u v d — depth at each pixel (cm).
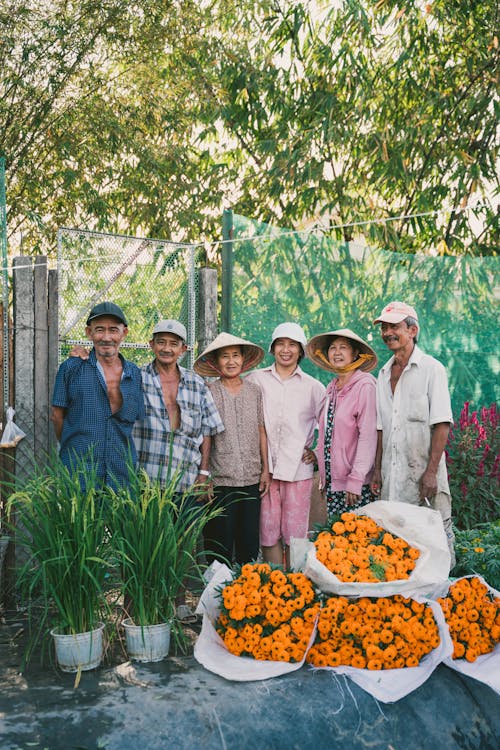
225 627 345
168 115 915
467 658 346
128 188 916
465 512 539
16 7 793
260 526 455
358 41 891
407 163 891
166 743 272
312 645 337
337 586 334
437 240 929
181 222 912
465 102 881
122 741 270
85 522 314
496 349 634
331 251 577
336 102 909
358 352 442
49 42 816
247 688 305
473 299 630
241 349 464
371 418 420
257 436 441
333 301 577
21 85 809
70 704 286
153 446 405
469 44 902
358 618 336
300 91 950
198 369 466
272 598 330
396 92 898
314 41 918
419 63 902
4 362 458
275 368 460
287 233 554
